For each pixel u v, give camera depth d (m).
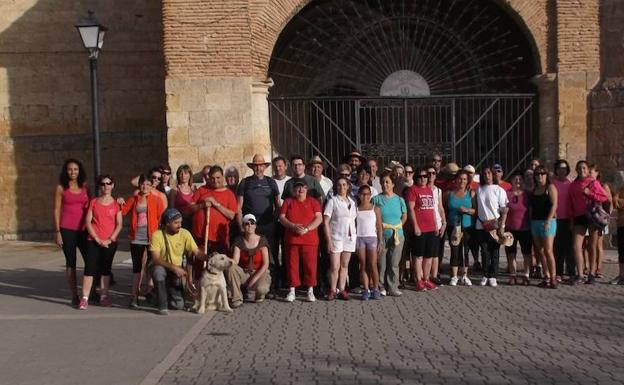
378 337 9.70
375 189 13.41
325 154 18.33
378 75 19.27
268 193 12.73
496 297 12.43
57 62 23.34
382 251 12.69
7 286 14.27
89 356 9.03
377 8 19.03
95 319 11.22
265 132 17.31
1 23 23.22
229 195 12.55
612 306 11.54
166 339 9.85
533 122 18.20
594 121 17.59
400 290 13.24
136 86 23.41
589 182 13.48
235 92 16.89
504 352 8.81
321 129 19.48
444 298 12.41
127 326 10.70
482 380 7.70
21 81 23.36
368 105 18.33
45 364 8.70
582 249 13.82
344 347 9.19
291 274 12.31
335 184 12.62
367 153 18.06
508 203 13.66
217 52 16.89
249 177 12.91
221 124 16.92
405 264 13.59
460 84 19.25
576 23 17.55
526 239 13.61
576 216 13.55
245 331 10.26
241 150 16.92
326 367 8.30
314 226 12.27
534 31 17.70
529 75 18.64
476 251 14.80
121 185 23.42
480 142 19.11
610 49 17.47
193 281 12.67
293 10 17.42
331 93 19.75
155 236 11.71
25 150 23.42
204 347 9.39
